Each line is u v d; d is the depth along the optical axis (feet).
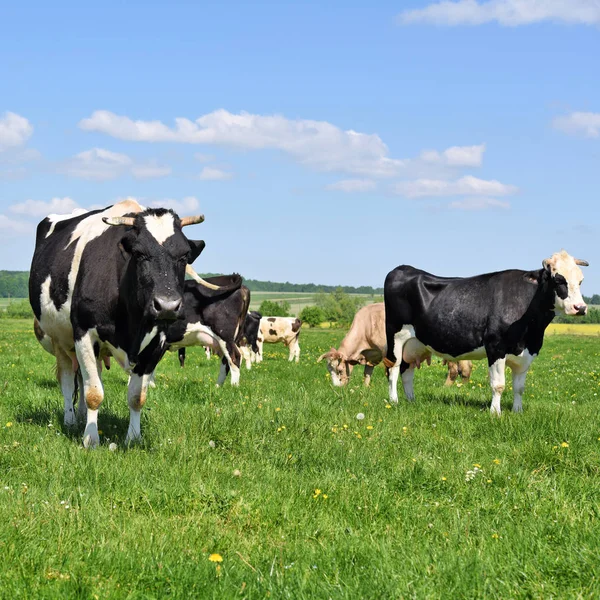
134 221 23.71
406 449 25.46
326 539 16.72
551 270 33.47
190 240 25.72
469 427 29.63
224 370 44.19
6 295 509.76
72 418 29.04
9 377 44.70
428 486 20.92
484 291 36.11
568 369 67.31
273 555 15.52
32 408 31.96
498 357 35.12
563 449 25.05
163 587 13.61
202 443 24.88
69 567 14.15
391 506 19.06
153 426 27.04
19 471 21.09
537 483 21.15
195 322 42.63
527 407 36.76
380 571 14.37
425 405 35.73
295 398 36.37
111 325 24.86
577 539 16.11
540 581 14.03
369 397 38.65
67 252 27.50
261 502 18.71
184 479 20.56
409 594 13.37
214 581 13.88
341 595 13.33
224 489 19.53
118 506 18.29
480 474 21.98
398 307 39.55
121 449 24.03
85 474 20.52
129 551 15.06
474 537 16.84
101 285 24.84
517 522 17.83
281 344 110.93
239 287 43.16
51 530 16.01
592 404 38.83
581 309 32.83
